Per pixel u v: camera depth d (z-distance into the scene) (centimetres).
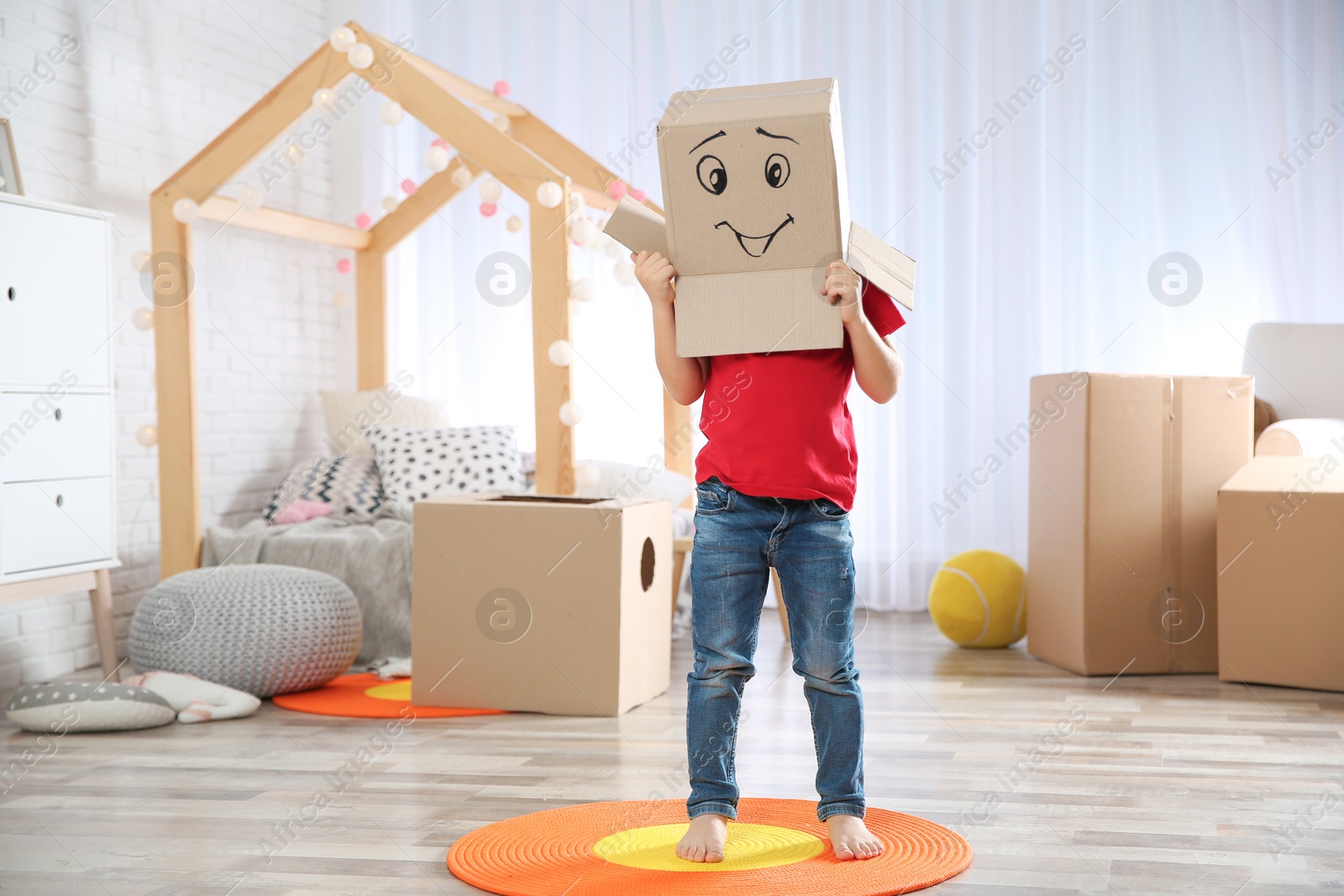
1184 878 154
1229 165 395
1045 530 326
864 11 413
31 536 278
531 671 265
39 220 280
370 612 326
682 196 162
